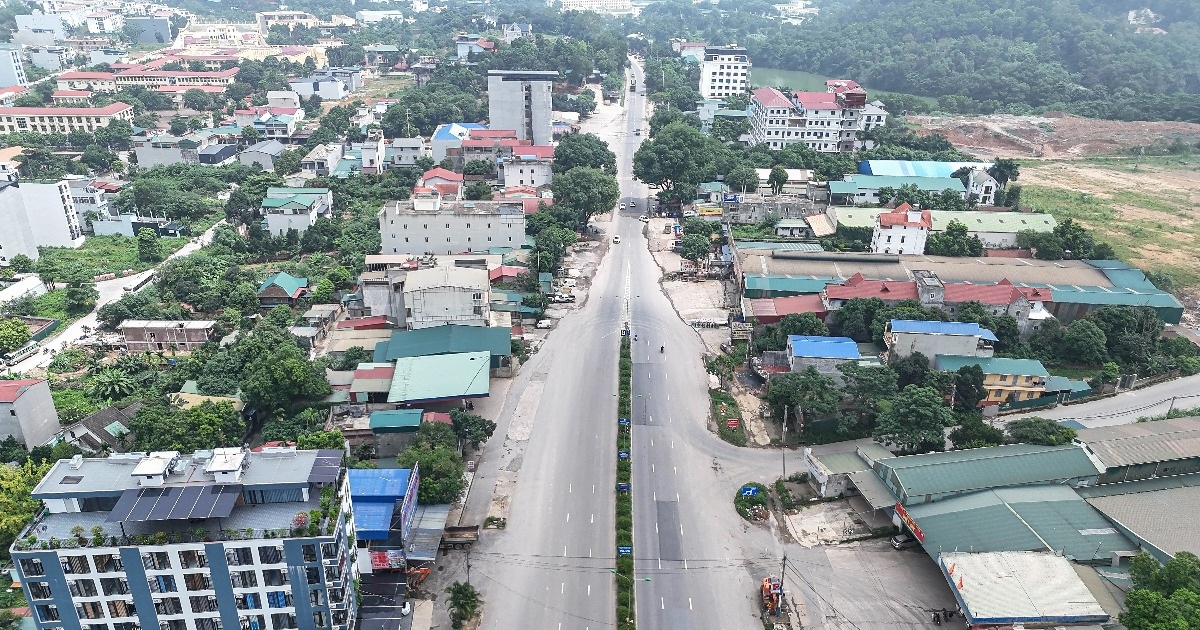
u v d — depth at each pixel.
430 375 134.25
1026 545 96.31
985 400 135.12
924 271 165.62
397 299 158.75
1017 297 153.25
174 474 84.25
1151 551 95.75
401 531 95.88
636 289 183.50
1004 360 136.75
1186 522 100.94
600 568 101.19
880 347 146.38
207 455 86.44
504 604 95.12
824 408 123.44
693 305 175.25
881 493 108.19
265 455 87.25
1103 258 188.75
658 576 99.81
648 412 134.88
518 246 190.75
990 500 104.44
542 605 95.19
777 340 149.75
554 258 186.12
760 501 113.19
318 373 132.62
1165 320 161.62
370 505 99.25
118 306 162.50
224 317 160.25
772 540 106.38
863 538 106.44
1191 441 115.25
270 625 84.50
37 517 82.50
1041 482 108.06
